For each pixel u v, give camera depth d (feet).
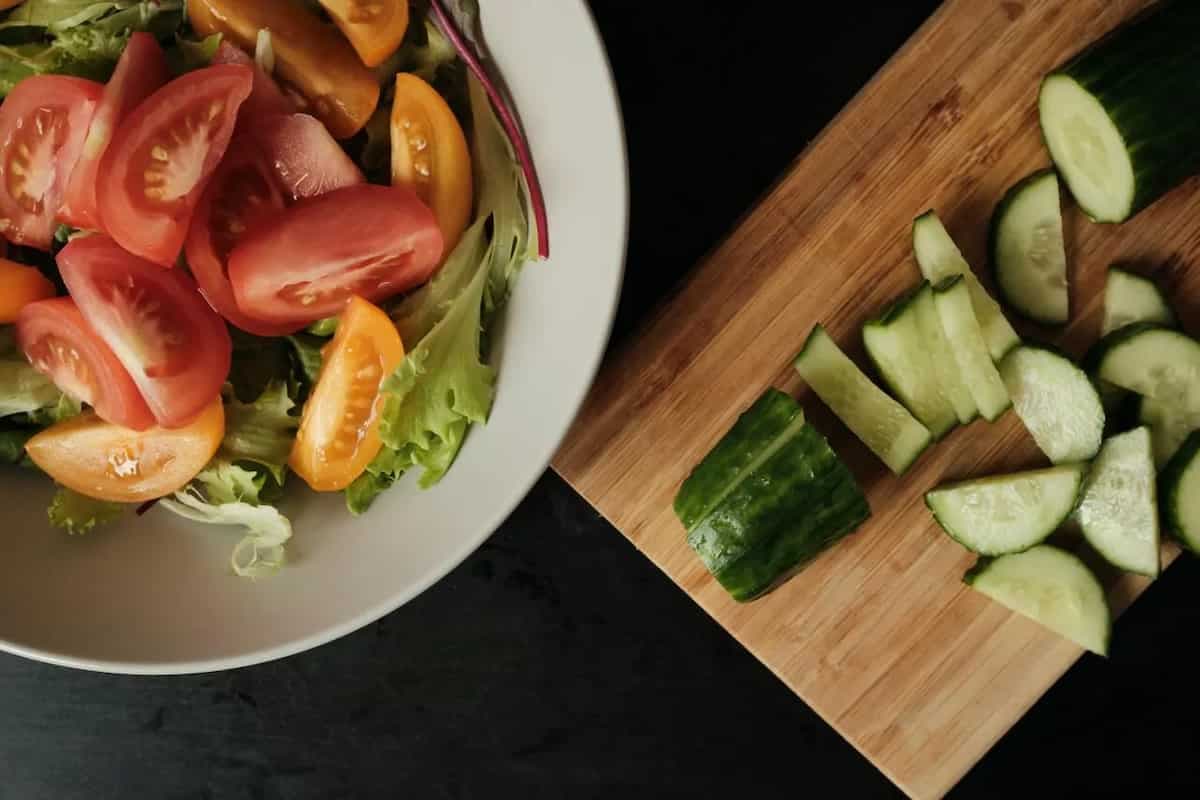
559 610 1.69
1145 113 1.44
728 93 1.62
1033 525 1.52
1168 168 1.46
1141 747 1.67
